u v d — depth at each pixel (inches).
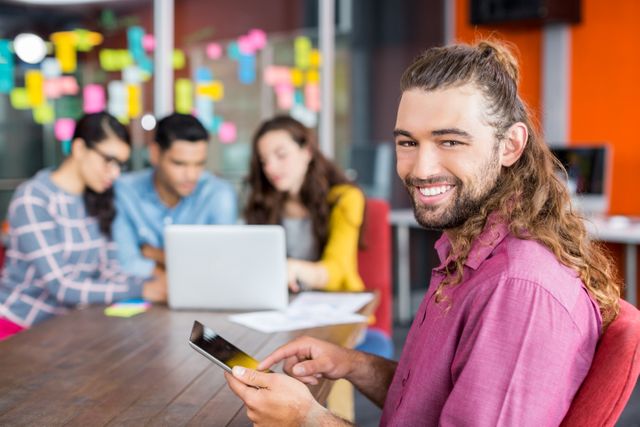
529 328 39.1
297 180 110.6
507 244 42.6
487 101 43.3
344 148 215.3
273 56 195.8
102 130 96.5
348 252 107.1
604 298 43.2
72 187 99.0
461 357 41.1
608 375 40.8
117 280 97.2
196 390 60.2
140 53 167.2
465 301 42.2
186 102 175.5
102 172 97.7
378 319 116.6
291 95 201.2
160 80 169.6
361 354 60.6
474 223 44.0
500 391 39.1
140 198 115.1
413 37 225.9
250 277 88.9
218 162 183.3
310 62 205.8
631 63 194.1
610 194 200.5
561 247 42.4
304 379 59.2
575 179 176.2
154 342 75.6
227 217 118.5
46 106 156.5
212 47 180.5
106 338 77.4
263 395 46.5
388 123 224.8
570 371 40.5
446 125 43.1
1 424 52.7
